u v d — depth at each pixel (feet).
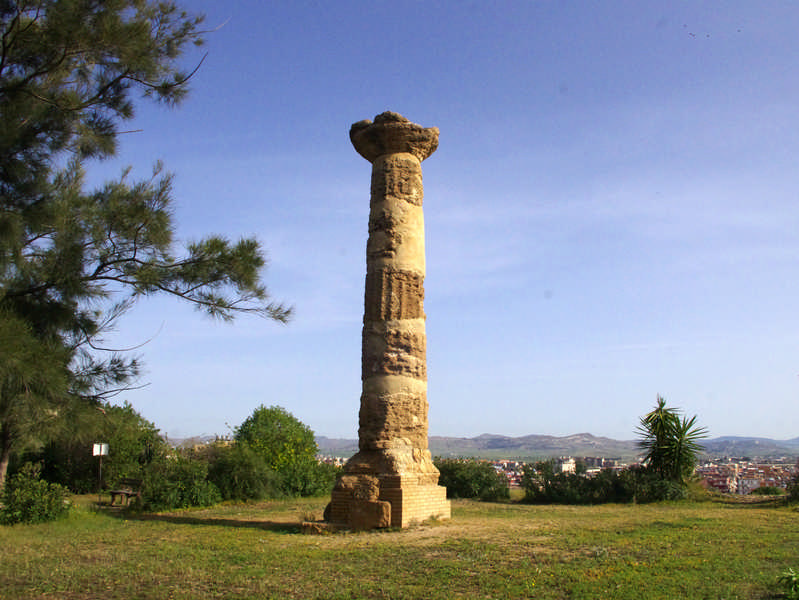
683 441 74.13
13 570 33.45
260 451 88.53
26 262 36.19
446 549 37.35
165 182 41.65
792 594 24.81
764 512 57.11
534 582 29.04
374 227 53.67
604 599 25.94
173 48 42.32
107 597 28.14
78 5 36.58
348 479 48.11
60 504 53.93
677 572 30.22
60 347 34.71
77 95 42.04
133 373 39.14
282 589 28.86
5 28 36.06
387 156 54.85
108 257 39.93
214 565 34.17
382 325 51.21
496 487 81.41
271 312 45.39
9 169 38.24
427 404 52.16
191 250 43.75
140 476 72.79
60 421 32.86
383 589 28.50
